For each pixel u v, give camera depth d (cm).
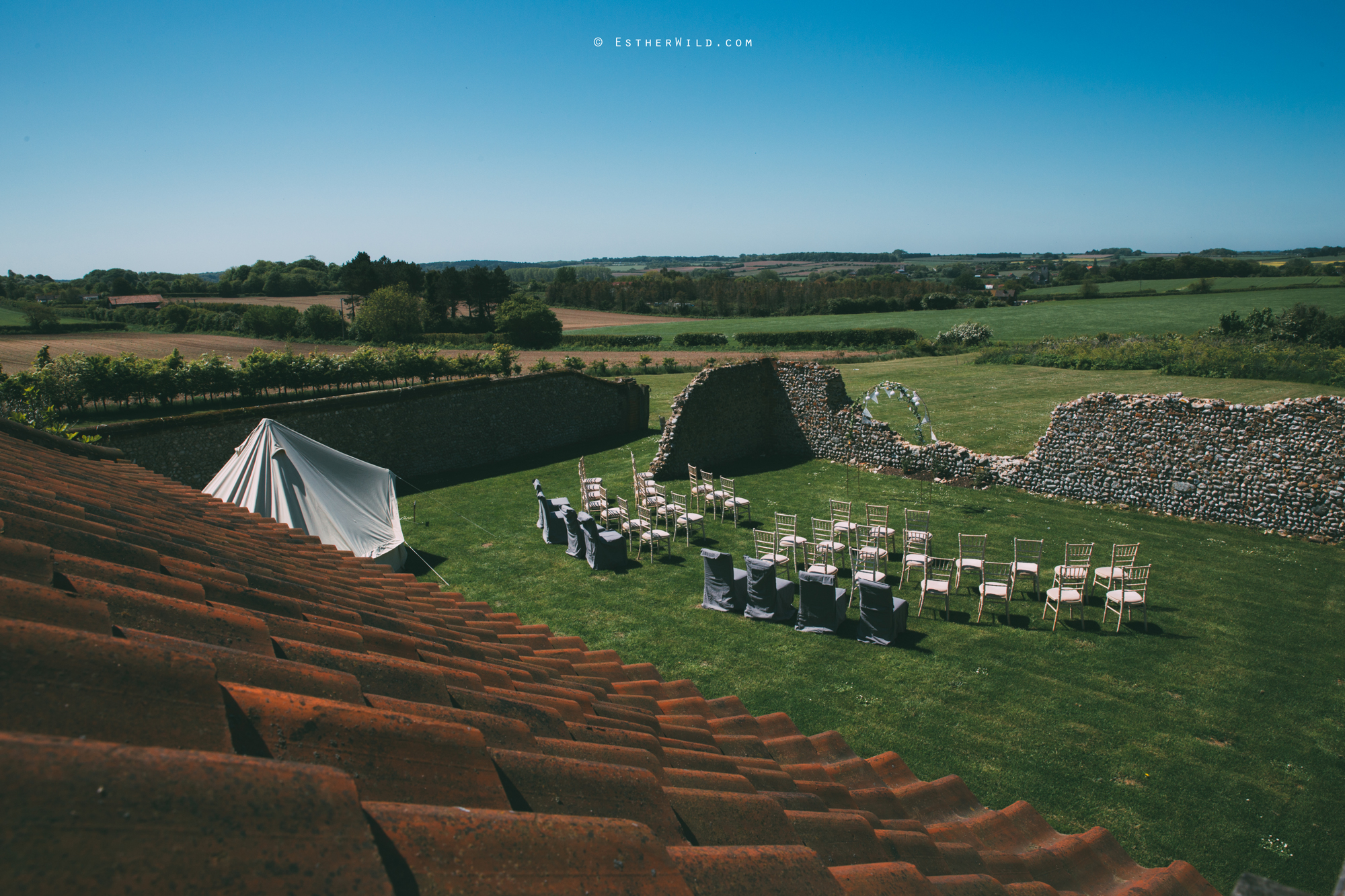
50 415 1723
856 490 2070
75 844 94
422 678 272
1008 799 817
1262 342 3772
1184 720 950
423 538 1811
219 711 159
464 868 142
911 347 5412
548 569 1570
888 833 363
